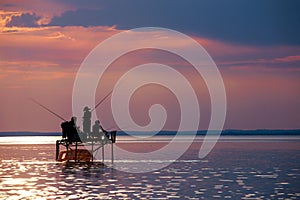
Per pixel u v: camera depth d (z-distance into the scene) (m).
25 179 66.94
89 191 56.12
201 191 56.12
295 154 122.94
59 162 92.88
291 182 63.84
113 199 50.97
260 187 59.22
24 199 51.09
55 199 50.97
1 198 51.81
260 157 111.88
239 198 51.59
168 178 68.44
